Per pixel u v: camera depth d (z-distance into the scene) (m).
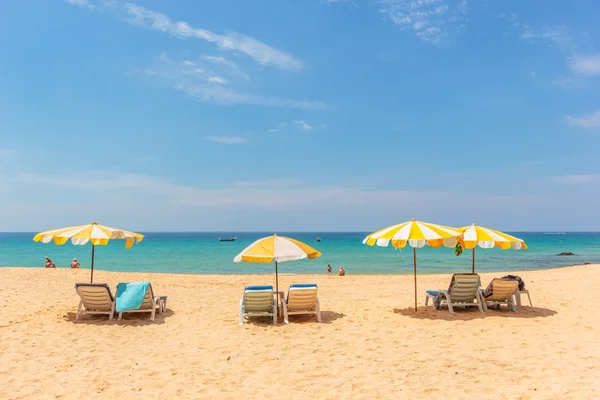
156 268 30.33
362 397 4.73
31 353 6.48
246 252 8.10
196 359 6.22
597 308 9.77
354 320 8.61
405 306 10.14
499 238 8.23
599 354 6.09
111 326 8.13
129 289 8.85
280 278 19.30
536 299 11.23
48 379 5.39
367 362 5.98
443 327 7.93
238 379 5.39
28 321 8.42
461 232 8.67
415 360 6.02
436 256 42.47
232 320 8.72
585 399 4.46
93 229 8.30
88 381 5.32
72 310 9.48
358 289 14.20
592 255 43.69
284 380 5.32
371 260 37.47
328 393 4.87
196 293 12.93
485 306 9.37
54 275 18.08
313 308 8.77
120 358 6.28
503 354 6.22
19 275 17.47
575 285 14.52
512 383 5.02
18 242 94.50
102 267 31.16
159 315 9.14
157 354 6.47
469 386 4.97
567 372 5.34
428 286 15.37
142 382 5.29
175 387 5.12
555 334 7.34
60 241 7.98
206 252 51.88
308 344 6.96
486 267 29.97
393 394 4.79
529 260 36.53
